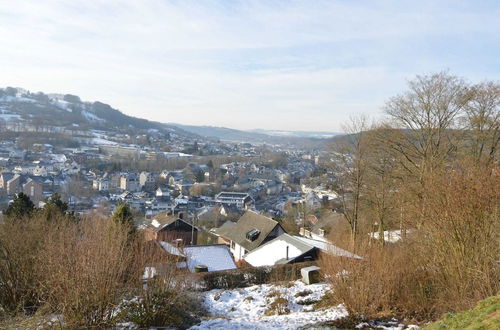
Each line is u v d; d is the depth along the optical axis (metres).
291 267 20.94
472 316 9.48
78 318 10.50
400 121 25.22
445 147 23.81
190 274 17.52
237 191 104.38
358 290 13.26
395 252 15.85
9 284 13.86
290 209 65.62
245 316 14.37
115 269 11.38
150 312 11.79
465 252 12.57
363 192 27.81
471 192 12.68
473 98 22.98
